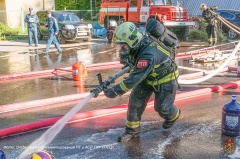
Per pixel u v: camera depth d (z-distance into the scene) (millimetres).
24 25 23094
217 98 6273
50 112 5535
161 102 4035
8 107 5586
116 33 3682
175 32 17672
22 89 7219
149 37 3742
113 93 3650
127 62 3766
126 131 4297
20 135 4473
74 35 16234
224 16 17625
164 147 4020
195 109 5578
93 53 13352
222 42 16281
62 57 12312
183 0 23719
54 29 13094
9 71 9586
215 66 9914
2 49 14781
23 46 15820
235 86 7180
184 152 3873
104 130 4625
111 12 19547
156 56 3625
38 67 10203
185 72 8953
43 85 7562
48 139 3387
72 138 4324
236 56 11000
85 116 5102
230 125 4320
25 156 3305
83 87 7309
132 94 4129
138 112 4199
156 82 3939
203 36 17750
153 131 4566
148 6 17484
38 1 24188
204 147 4016
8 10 22312
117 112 5430
